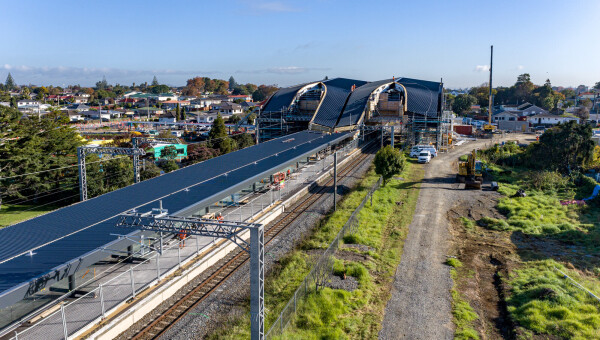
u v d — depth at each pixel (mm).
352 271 25469
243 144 79938
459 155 66188
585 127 56531
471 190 45531
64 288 22078
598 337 18375
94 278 23375
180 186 31328
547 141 58312
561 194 45469
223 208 36594
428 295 23047
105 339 18625
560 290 22641
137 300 21250
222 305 22078
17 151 46875
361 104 78562
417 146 66188
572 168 56438
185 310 21531
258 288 17438
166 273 24391
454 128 97375
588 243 30609
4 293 15992
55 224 24109
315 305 21547
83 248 20469
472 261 27734
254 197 41188
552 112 165500
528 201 41594
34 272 17906
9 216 43250
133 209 25656
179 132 106812
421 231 33094
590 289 23203
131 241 22188
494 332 19781
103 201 28266
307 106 87000
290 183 47469
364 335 19328
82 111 143625
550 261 26953
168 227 19172
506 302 22281
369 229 33219
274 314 20969
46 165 49125
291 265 26594
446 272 25922
